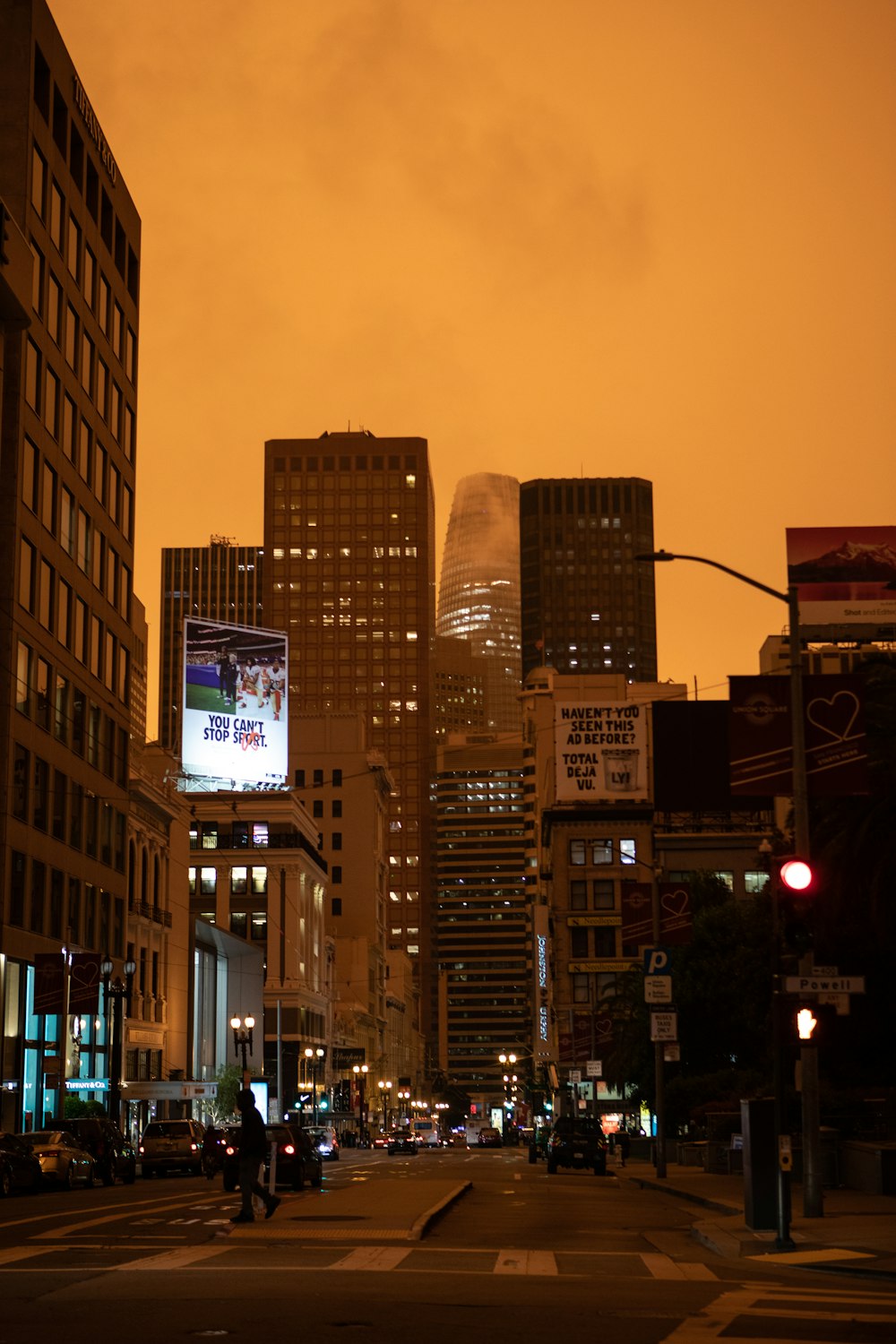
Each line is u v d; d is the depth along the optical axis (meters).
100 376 81.50
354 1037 165.75
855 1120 46.06
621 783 95.19
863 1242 22.34
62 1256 20.02
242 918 130.75
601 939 107.88
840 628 112.19
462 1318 14.23
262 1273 17.92
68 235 75.12
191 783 124.94
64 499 73.38
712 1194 37.72
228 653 127.06
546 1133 81.81
